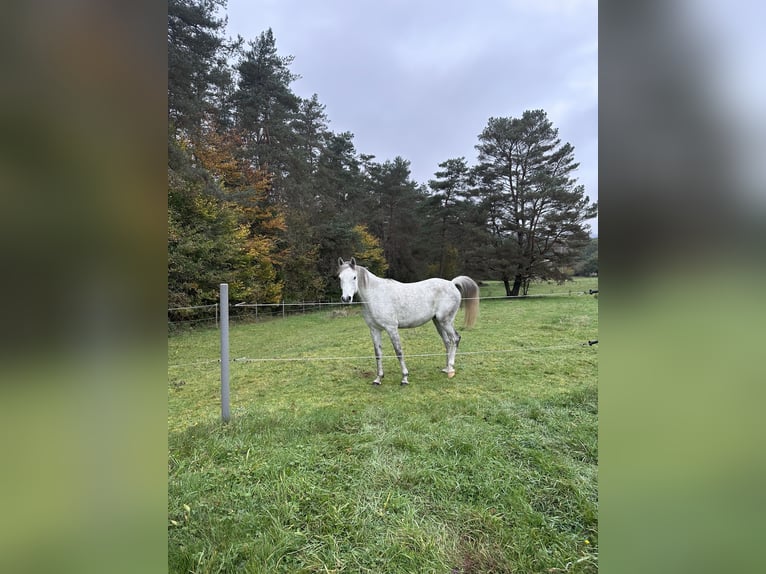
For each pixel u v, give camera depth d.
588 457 2.00
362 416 2.64
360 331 7.58
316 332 7.70
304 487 1.73
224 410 2.57
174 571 1.26
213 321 8.72
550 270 15.75
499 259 15.75
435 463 1.93
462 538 1.42
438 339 6.19
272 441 2.21
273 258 12.13
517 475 1.82
